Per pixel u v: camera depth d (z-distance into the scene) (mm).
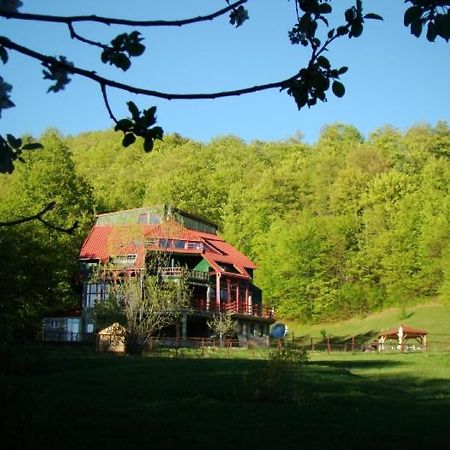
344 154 104312
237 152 118250
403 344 52688
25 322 26766
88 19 4102
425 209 76438
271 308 68375
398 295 75875
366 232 80562
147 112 4422
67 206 59469
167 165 104438
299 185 94062
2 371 20172
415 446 13906
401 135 103188
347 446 13859
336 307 77625
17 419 12727
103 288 55750
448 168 83438
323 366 30438
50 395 18703
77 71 4102
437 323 69125
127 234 47594
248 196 92812
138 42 4277
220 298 60344
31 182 58312
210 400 18750
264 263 79188
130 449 12805
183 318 53031
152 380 22672
